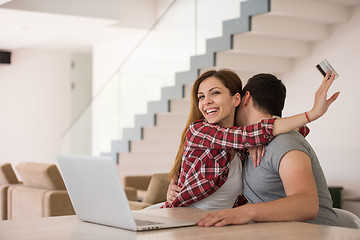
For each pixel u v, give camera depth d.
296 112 7.04
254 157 2.05
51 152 11.67
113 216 1.66
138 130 8.11
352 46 6.27
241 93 2.27
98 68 11.14
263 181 2.03
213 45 6.46
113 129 8.76
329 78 1.96
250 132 2.01
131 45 10.18
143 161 8.62
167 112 7.45
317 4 6.15
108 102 8.89
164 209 2.08
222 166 2.12
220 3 6.40
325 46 6.64
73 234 1.55
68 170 1.82
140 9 9.82
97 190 1.70
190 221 1.72
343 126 6.32
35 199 5.23
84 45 11.19
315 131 6.75
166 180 4.65
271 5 5.78
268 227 1.62
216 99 2.20
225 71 2.26
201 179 2.14
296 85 7.05
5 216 5.99
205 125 2.16
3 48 11.11
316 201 1.81
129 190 5.41
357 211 5.89
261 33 6.16
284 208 1.74
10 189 5.84
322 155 6.62
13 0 7.80
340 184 6.34
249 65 6.72
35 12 7.99
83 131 9.59
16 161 11.37
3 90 11.29
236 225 1.67
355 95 6.18
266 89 2.20
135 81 8.11
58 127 11.75
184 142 2.36
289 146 1.93
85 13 8.42
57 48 11.48
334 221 2.06
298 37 6.45
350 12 6.35
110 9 8.66
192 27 6.86
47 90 11.66
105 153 8.95
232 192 2.17
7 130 11.31
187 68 6.95
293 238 1.42
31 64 11.52
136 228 1.59
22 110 11.44
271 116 2.21
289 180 1.88
